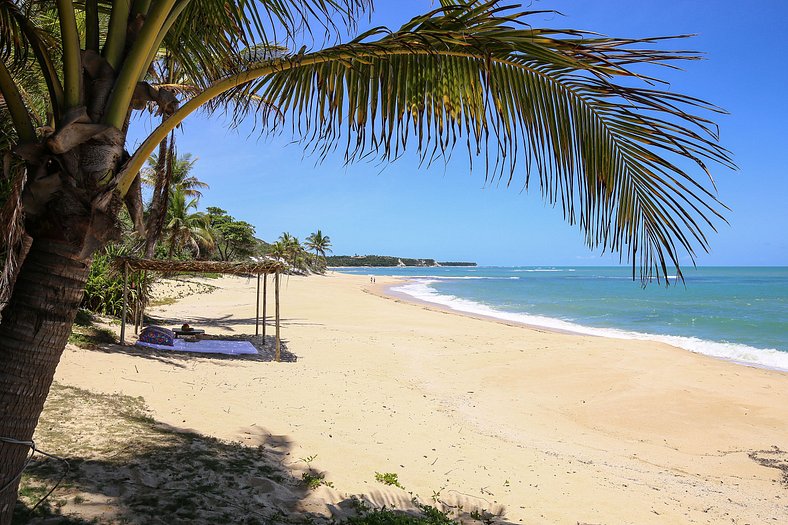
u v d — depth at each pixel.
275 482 4.95
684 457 8.06
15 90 2.19
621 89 2.29
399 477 5.82
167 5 2.26
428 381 12.02
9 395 2.10
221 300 32.50
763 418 9.99
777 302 41.53
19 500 3.73
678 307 37.09
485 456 7.02
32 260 2.12
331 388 10.09
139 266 12.51
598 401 10.95
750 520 5.80
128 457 4.93
